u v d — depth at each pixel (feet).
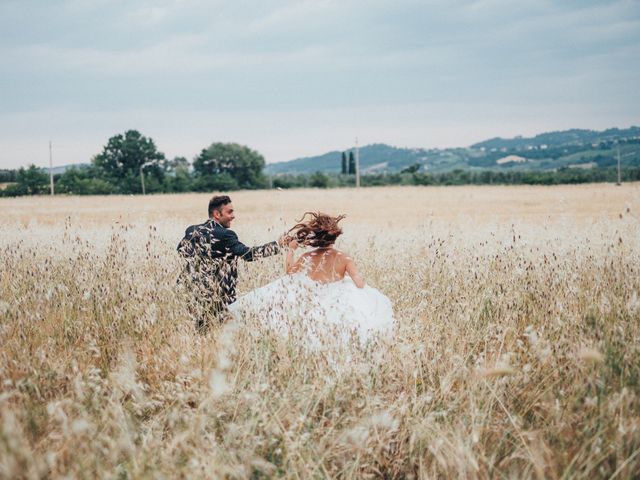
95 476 10.07
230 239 20.99
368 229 47.55
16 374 13.64
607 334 14.19
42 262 24.21
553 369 14.06
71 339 16.75
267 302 17.29
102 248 29.30
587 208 100.94
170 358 15.52
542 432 11.68
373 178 314.96
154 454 10.49
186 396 12.46
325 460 11.19
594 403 11.41
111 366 15.35
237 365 14.61
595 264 22.81
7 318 16.39
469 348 16.15
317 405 12.94
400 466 11.40
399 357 15.06
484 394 12.77
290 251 20.53
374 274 25.80
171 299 18.30
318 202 147.13
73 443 10.31
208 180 318.24
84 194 285.84
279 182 347.77
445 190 216.54
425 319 18.52
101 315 17.63
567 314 16.72
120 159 335.06
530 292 19.43
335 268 20.10
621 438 10.45
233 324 16.88
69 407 11.86
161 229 43.32
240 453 10.62
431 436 11.19
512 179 298.97
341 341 15.43
